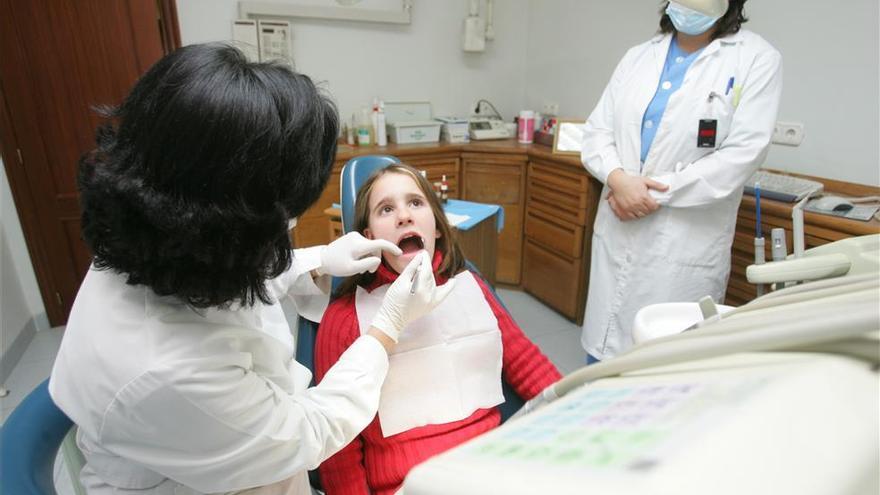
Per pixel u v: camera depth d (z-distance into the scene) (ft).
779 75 5.23
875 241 2.19
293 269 3.47
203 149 1.65
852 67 6.04
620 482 0.70
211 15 9.32
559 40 10.73
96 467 2.24
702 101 5.40
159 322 1.96
